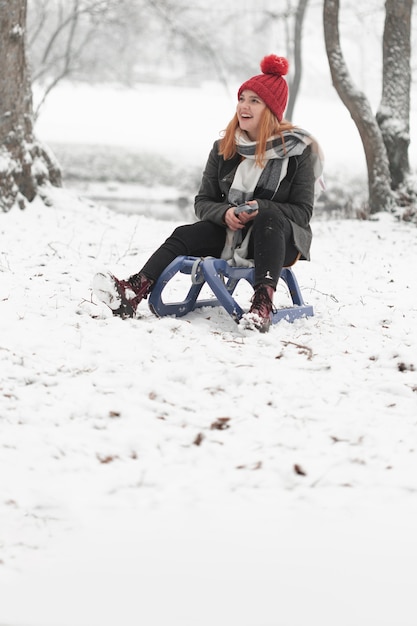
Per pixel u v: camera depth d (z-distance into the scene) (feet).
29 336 15.49
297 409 12.58
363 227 40.47
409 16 46.01
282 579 7.98
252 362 14.70
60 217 33.37
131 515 9.19
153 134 127.95
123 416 12.03
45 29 115.75
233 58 123.65
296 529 8.95
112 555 8.36
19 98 34.09
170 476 10.21
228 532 8.84
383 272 26.63
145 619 7.34
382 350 15.66
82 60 96.12
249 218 16.92
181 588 7.80
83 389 13.00
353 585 7.91
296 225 17.52
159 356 14.75
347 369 14.66
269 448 11.10
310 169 17.80
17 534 8.77
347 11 98.99
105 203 88.07
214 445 11.12
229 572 8.07
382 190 45.11
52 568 8.11
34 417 11.81
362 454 10.94
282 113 17.42
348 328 17.81
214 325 17.43
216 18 110.01
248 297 21.11
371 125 44.86
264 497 9.71
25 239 28.89
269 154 17.24
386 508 9.48
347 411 12.46
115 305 16.87
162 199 93.66
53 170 36.27
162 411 12.27
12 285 20.38
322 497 9.72
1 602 7.55
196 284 17.85
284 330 17.15
